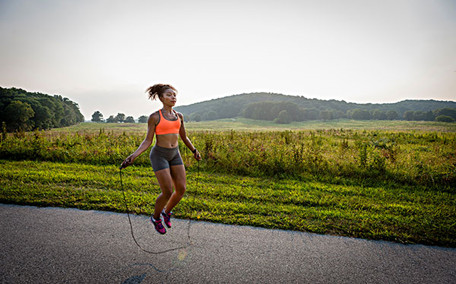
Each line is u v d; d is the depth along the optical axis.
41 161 8.01
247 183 5.98
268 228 3.53
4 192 4.55
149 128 3.03
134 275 2.42
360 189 5.69
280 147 9.45
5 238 3.04
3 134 10.49
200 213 3.94
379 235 3.36
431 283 2.44
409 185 6.21
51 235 3.16
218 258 2.75
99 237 3.14
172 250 2.89
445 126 76.75
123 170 6.88
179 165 3.17
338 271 2.58
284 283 2.37
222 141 10.85
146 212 3.91
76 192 4.72
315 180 6.48
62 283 2.28
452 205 4.78
